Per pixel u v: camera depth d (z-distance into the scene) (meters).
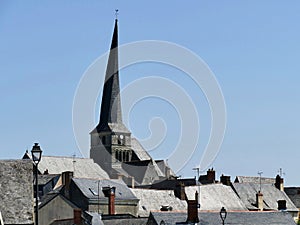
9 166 139.75
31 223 132.50
